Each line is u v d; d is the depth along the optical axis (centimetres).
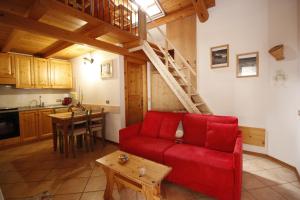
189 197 203
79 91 501
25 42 355
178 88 335
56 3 202
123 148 275
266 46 309
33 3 195
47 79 472
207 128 249
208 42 381
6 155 339
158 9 436
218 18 365
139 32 335
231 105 355
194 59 411
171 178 221
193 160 202
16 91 450
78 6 245
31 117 421
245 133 339
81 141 377
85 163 299
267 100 310
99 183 236
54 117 334
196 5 344
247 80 334
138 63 443
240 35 338
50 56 447
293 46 263
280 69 282
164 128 290
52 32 232
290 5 269
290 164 264
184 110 428
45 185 231
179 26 435
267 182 229
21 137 403
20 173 265
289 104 265
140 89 465
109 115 409
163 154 227
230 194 179
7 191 218
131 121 432
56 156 332
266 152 315
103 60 417
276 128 292
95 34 282
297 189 213
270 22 300
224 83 362
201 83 396
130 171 172
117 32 285
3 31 283
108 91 409
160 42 474
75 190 220
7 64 399
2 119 375
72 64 523
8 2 195
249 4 325
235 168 176
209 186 192
